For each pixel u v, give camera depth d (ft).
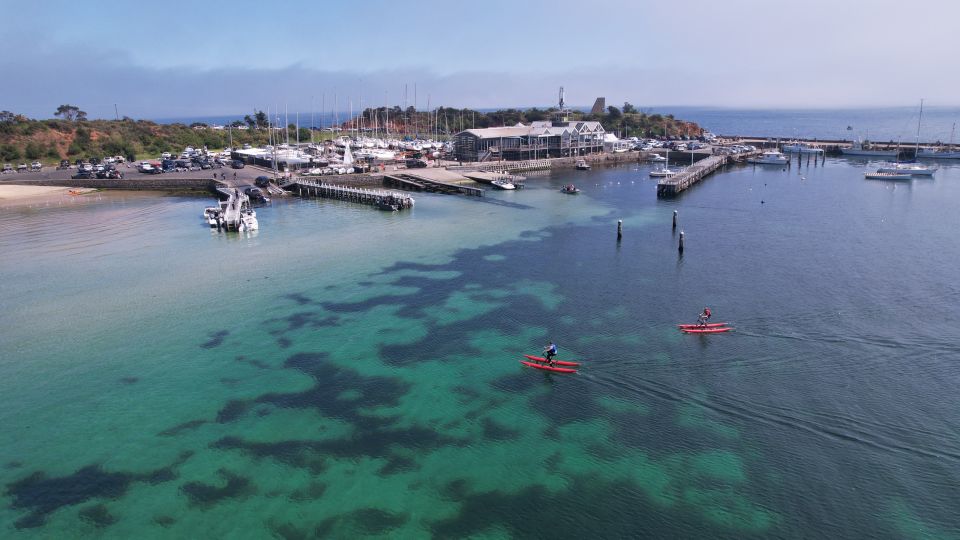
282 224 325.83
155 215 349.41
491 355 164.55
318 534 100.83
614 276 228.02
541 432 128.98
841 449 120.47
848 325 177.06
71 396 146.92
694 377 149.69
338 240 288.92
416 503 108.17
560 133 624.59
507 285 220.23
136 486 114.01
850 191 419.54
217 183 417.28
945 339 166.20
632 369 154.51
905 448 120.26
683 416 133.39
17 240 290.56
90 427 133.69
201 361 163.84
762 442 123.34
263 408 140.15
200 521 104.42
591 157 629.92
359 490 111.75
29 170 500.74
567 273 232.73
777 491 109.09
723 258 249.14
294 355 166.61
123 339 177.99
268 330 183.52
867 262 238.68
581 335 175.42
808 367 153.07
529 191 441.27
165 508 107.76
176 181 432.66
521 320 187.62
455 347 169.89
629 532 100.48
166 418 136.77
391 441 126.82
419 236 295.89
